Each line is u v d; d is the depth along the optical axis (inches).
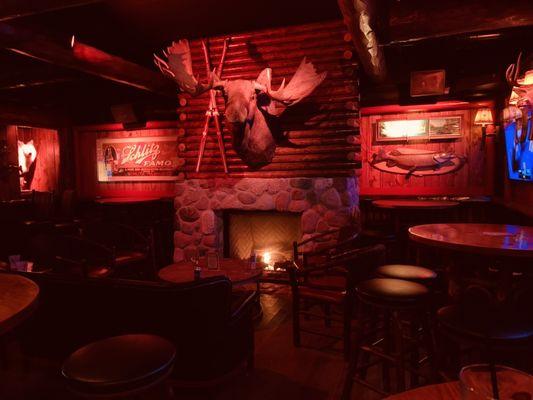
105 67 191.3
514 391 34.4
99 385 65.1
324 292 137.3
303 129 206.4
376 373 122.6
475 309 76.7
